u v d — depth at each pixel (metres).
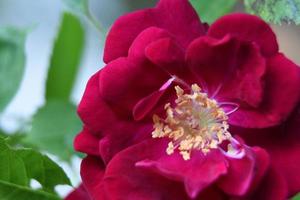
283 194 0.28
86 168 0.30
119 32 0.29
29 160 0.32
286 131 0.29
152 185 0.28
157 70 0.29
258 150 0.27
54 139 0.39
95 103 0.29
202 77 0.29
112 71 0.29
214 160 0.29
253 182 0.27
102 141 0.29
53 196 0.33
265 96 0.28
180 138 0.30
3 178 0.32
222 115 0.29
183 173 0.28
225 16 0.28
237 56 0.28
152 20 0.29
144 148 0.29
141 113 0.29
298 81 0.28
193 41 0.28
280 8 0.30
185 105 0.30
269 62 0.28
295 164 0.28
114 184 0.28
